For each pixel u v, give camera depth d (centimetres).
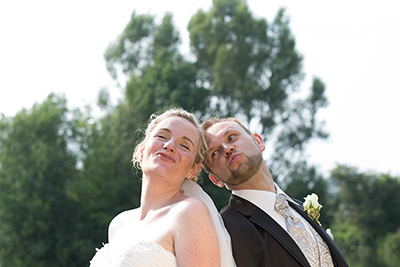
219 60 2431
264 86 2488
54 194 2269
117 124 2334
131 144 2269
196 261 246
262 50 2458
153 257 249
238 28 2477
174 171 282
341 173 4741
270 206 312
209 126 341
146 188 287
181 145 289
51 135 2442
